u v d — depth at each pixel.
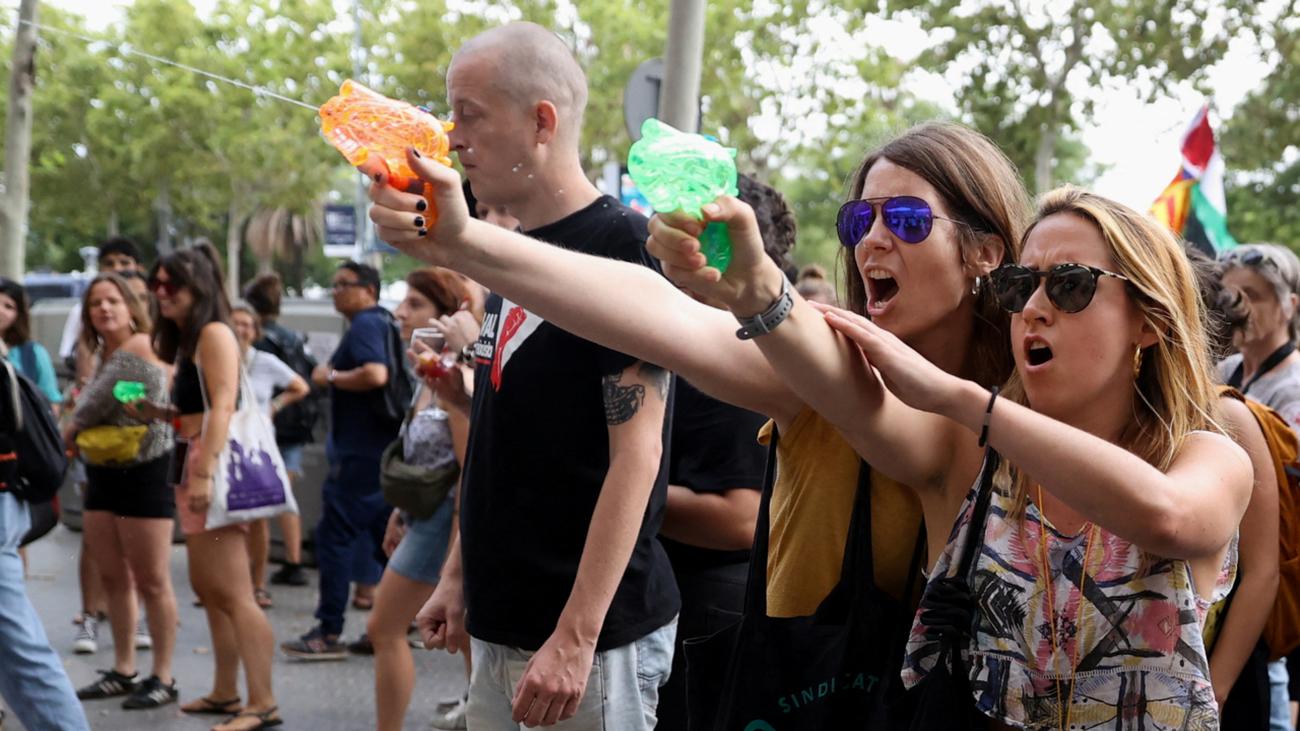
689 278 1.51
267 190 27.97
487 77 2.53
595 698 2.60
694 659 1.99
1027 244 1.82
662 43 21.84
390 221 1.46
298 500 9.30
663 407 2.57
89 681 6.44
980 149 1.99
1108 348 1.74
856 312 2.11
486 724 2.78
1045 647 1.72
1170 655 1.68
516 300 1.67
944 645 1.75
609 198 2.67
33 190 27.80
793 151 23.41
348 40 20.64
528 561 2.62
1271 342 4.42
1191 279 1.80
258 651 5.61
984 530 1.77
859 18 21.16
